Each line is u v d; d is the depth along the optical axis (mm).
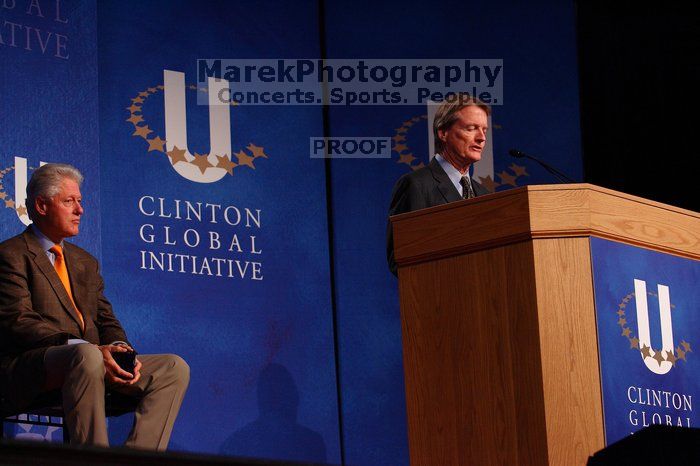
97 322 5133
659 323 4035
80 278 5105
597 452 3748
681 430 3867
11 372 4559
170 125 6316
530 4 7148
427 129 6891
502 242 3939
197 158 6348
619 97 7559
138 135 6223
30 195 5078
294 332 6355
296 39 6758
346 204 6668
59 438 5477
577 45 7359
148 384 4812
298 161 6609
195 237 6242
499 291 3934
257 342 6258
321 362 6367
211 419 6047
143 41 6355
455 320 4027
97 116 6000
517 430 3822
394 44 6930
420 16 7000
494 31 7070
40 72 5875
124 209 6098
